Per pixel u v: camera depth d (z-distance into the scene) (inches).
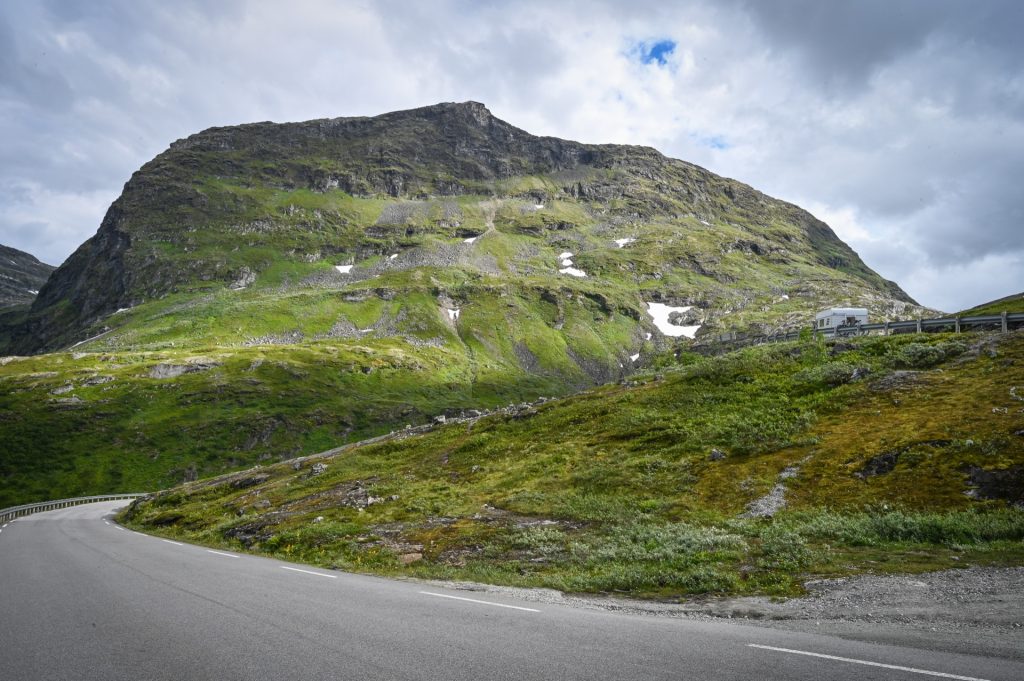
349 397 6624.0
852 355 1804.9
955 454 1005.2
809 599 549.0
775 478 1160.2
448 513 1331.2
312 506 1644.9
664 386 2073.1
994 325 1750.7
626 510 1150.3
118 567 799.7
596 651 363.3
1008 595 503.2
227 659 354.0
